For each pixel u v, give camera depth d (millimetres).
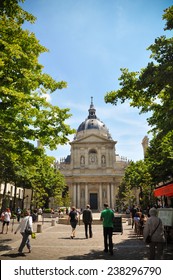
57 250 12797
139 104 14008
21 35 12148
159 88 11016
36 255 11445
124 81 12422
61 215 50438
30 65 12320
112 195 81125
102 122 98625
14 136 13328
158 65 10906
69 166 87625
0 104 11836
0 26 11539
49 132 13562
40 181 51688
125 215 46906
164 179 24406
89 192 82688
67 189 83438
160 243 8523
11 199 55719
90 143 85625
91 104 103688
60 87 14000
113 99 12844
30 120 13703
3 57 10797
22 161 16016
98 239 17562
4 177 34031
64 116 13984
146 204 39344
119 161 90000
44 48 12992
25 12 11477
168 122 11914
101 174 82750
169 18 10609
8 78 11250
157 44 10633
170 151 21109
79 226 30859
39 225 23000
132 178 46531
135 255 11234
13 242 15992
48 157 15781
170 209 13133
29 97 12852
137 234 19172
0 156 20000
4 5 10609
